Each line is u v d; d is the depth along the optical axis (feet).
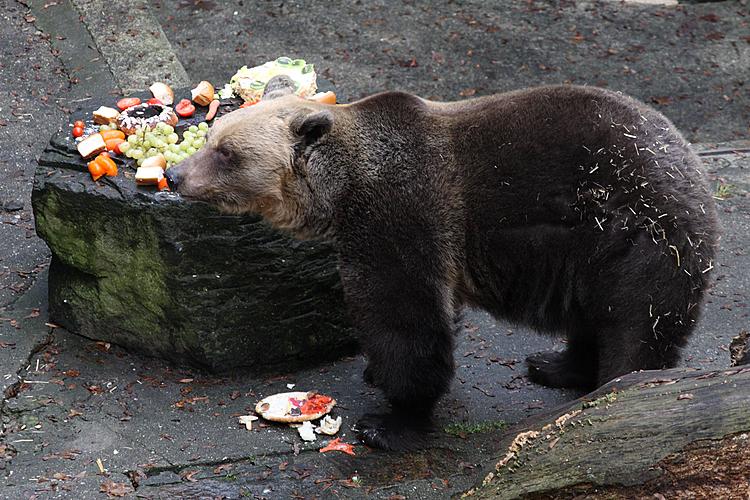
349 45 67.05
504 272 33.35
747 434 24.79
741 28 71.82
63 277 39.78
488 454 34.68
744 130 60.44
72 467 33.19
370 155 33.63
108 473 32.94
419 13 71.36
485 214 32.73
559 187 31.71
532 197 32.04
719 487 25.18
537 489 26.55
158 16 68.85
